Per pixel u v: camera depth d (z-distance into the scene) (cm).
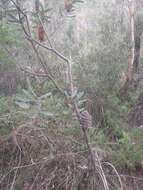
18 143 346
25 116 332
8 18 287
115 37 438
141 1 485
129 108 411
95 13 484
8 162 349
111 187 332
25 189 333
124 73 430
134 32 473
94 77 416
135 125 399
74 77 414
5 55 361
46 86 371
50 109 330
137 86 438
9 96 376
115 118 389
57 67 404
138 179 346
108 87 420
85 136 308
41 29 315
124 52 431
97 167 324
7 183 341
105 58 423
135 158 346
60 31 459
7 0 268
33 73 299
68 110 340
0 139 343
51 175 332
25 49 389
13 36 357
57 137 346
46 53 413
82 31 475
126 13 471
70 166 335
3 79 403
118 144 353
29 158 344
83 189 328
